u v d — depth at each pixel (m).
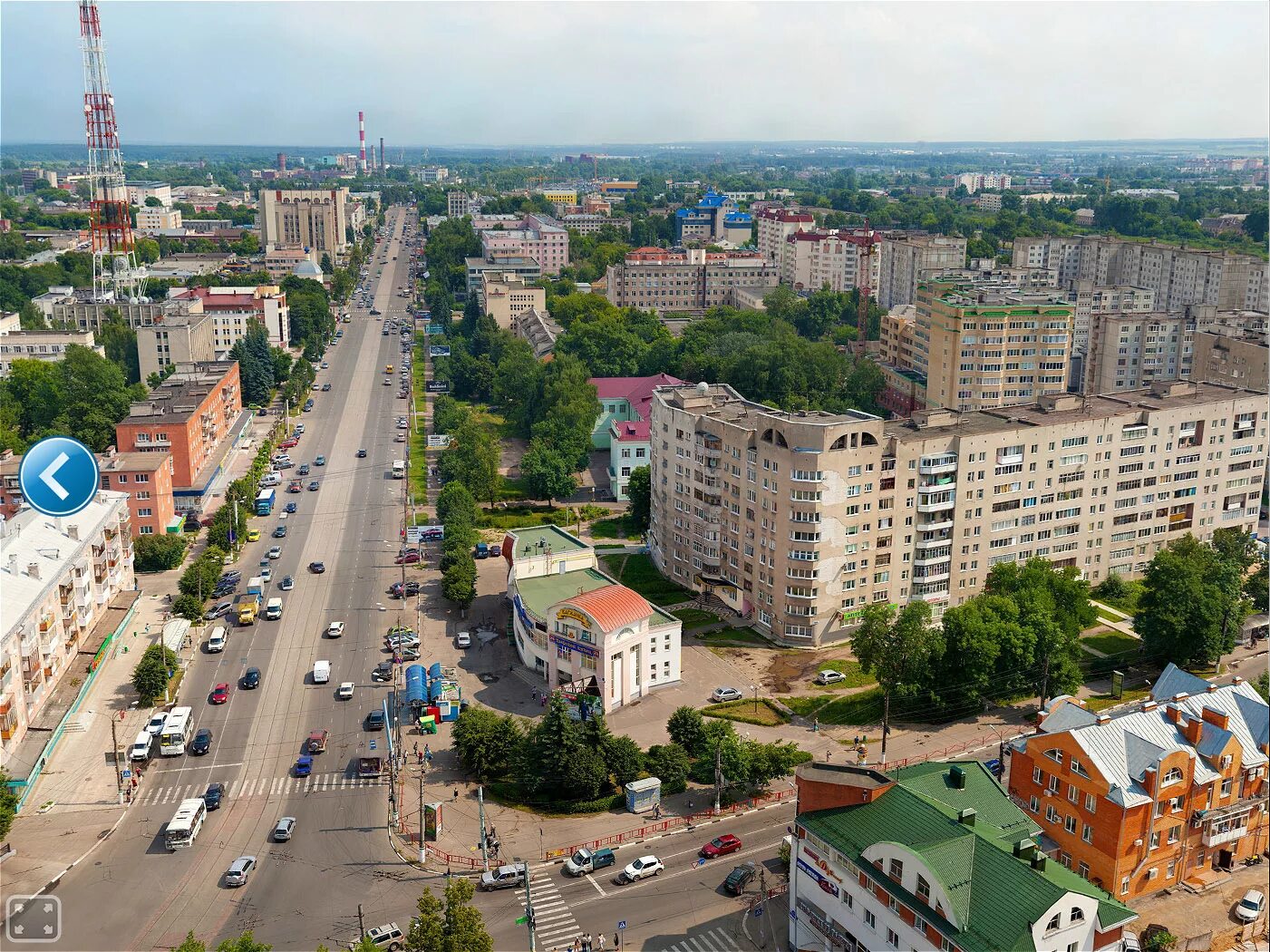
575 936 142.62
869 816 134.25
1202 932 141.50
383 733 197.00
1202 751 151.50
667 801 177.25
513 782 180.62
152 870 156.25
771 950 140.38
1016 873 119.56
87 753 189.12
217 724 199.88
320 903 149.12
